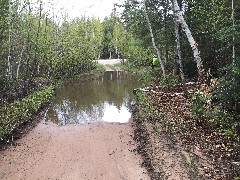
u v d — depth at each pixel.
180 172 6.99
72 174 8.17
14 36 16.19
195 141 8.38
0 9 13.19
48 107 16.42
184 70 17.61
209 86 11.41
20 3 15.16
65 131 11.99
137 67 37.12
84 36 38.19
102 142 10.49
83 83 27.11
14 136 11.03
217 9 13.02
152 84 18.48
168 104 12.29
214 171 6.73
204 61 14.88
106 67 43.59
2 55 16.31
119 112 15.05
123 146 9.95
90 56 37.78
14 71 17.89
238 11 11.95
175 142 8.63
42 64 22.81
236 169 6.66
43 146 10.29
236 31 8.30
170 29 17.31
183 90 13.81
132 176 7.79
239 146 7.42
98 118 14.02
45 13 19.55
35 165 8.78
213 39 13.71
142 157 8.82
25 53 18.39
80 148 10.02
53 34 25.19
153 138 9.29
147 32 20.16
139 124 11.75
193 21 15.95
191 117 9.91
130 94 20.23
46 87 20.17
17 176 8.13
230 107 9.54
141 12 18.45
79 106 16.88
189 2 15.90
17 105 13.55
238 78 8.00
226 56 12.78
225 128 8.54
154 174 7.43
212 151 7.64
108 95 20.22
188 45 16.97
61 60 27.11
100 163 8.76
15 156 9.42
